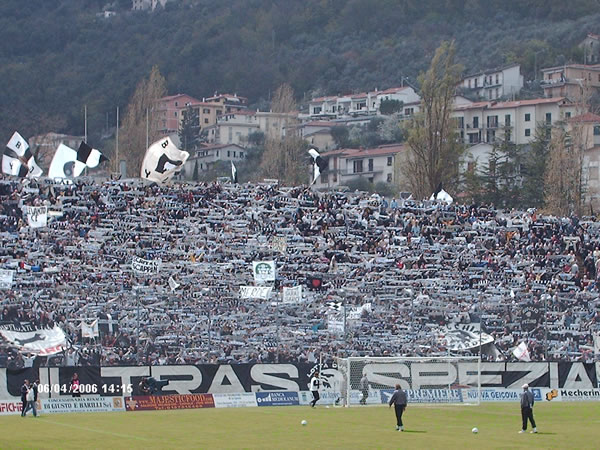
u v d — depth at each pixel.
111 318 158.75
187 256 198.62
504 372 163.12
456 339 169.00
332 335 173.75
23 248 189.25
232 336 167.38
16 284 171.38
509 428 119.88
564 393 165.75
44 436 106.38
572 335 181.25
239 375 148.25
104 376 138.88
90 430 113.06
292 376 151.88
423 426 120.94
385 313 180.38
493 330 179.75
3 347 145.62
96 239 197.50
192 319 168.38
